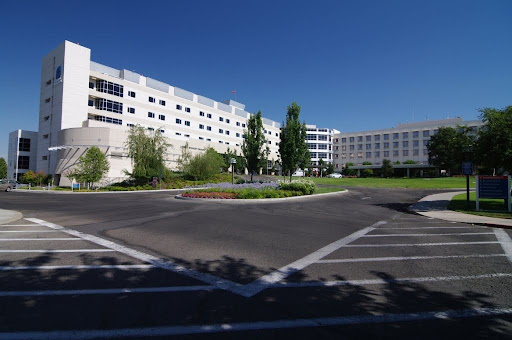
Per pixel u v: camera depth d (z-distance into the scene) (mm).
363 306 3602
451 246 6867
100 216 11156
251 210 13352
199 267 5039
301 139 28359
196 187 33500
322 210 13945
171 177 38094
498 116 12930
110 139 38719
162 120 57406
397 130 86375
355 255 5969
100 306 3484
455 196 20969
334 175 72562
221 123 70938
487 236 8133
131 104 52219
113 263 5195
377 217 12016
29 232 7992
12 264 5086
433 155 53281
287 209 14039
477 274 4875
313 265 5254
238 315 3307
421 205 16031
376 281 4488
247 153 32969
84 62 45750
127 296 3789
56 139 44562
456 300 3832
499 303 3754
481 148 13367
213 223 9602
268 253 6016
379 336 2906
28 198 21391
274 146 84438
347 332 2973
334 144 100062
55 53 46531
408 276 4734
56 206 15047
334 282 4414
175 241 6969
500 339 2879
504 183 13273
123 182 36656
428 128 80188
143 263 5219
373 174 76562
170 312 3350
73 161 38969
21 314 3258
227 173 51344
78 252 5922
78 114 44750
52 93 46406
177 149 48375
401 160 84562
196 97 65875
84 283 4223
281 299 3770
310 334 2922
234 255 5820
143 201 18078
